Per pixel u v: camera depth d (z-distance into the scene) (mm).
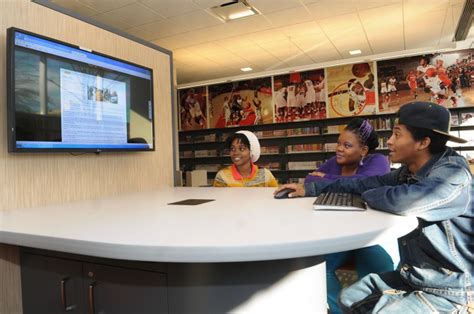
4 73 1415
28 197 1484
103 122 1814
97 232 854
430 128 1133
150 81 2176
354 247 767
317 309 891
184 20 4945
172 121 2562
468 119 6055
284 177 7871
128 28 5176
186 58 6789
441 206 979
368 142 2107
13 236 918
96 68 1773
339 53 6730
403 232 890
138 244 725
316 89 7301
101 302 927
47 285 1041
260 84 7949
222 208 1224
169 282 838
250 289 818
